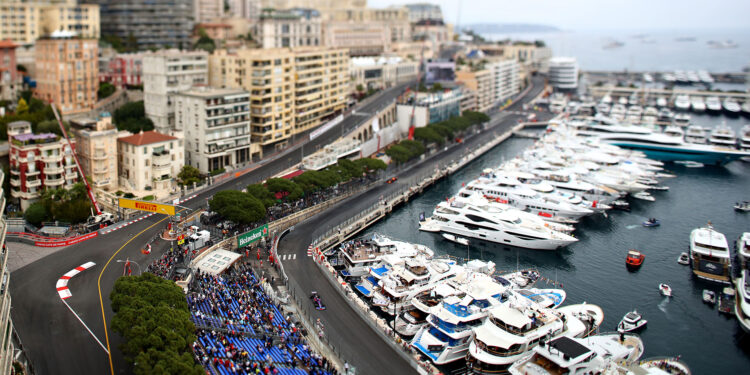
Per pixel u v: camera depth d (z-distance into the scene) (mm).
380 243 155250
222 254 142125
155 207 153000
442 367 114875
